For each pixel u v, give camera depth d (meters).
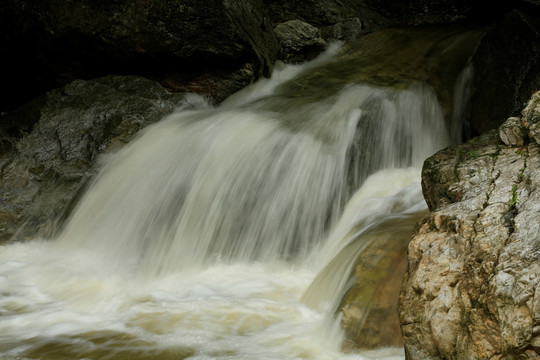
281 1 11.55
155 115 7.49
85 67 8.12
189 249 5.91
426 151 7.18
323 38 10.98
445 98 7.74
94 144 7.11
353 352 3.59
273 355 3.62
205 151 6.57
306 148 6.43
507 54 6.91
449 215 3.33
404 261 3.92
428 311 2.97
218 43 8.15
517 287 2.59
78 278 5.32
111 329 4.13
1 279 5.31
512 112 6.35
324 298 4.26
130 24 7.68
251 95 8.73
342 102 7.37
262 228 6.03
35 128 7.36
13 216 6.46
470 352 2.71
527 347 2.45
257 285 4.99
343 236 5.33
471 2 11.24
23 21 7.58
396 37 10.23
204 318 4.23
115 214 6.41
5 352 3.76
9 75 8.29
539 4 7.43
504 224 2.99
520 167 3.52
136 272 5.57
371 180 6.45
